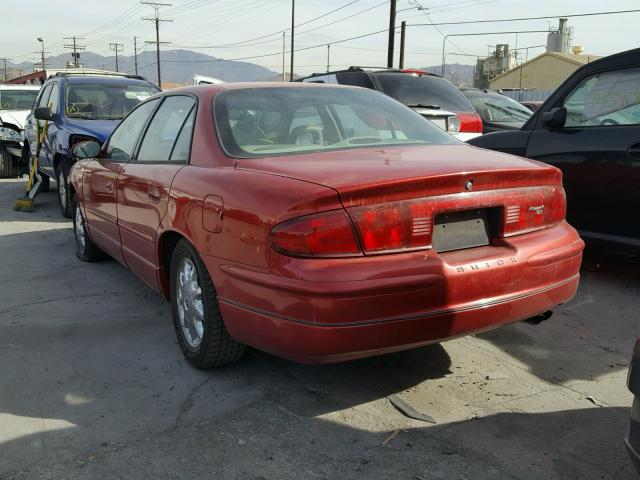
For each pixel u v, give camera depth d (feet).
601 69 16.40
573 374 11.43
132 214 13.78
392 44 111.24
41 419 10.01
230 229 9.75
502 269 9.57
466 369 11.60
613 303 15.16
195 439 9.36
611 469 8.52
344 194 8.65
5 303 15.69
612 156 15.65
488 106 39.42
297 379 11.24
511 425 9.64
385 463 8.70
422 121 13.41
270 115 12.00
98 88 30.68
